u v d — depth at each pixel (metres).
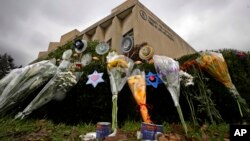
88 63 5.02
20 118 3.88
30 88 4.18
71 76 4.25
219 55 4.15
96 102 4.26
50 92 4.14
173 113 4.27
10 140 2.82
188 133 3.10
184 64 4.34
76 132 3.18
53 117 4.40
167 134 2.82
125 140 2.70
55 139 2.87
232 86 3.94
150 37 10.44
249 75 4.52
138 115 4.25
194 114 3.85
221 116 4.12
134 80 3.96
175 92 3.63
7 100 3.92
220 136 2.94
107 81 4.36
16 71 4.33
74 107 4.36
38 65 4.44
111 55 4.32
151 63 4.64
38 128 3.41
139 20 10.27
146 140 2.66
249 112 3.79
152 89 4.38
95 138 2.83
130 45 6.31
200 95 3.89
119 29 11.06
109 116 4.26
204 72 4.25
